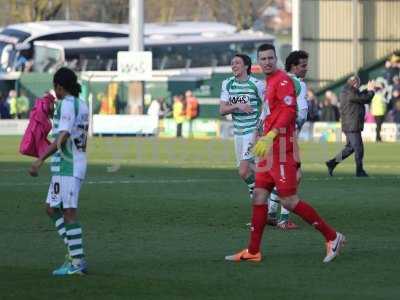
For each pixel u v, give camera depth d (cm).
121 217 4097
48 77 13475
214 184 5512
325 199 4772
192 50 15625
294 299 2542
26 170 6500
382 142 10725
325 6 14812
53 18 19412
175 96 12562
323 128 11344
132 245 3391
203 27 16288
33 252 3238
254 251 3075
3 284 2712
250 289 2664
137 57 11869
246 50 15738
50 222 3934
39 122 2991
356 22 13800
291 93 3039
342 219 4059
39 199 4747
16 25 15238
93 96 12544
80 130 2838
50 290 2641
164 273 2884
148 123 11931
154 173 6262
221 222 3953
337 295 2592
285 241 3484
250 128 3975
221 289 2662
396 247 3353
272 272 2906
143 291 2634
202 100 13225
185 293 2611
